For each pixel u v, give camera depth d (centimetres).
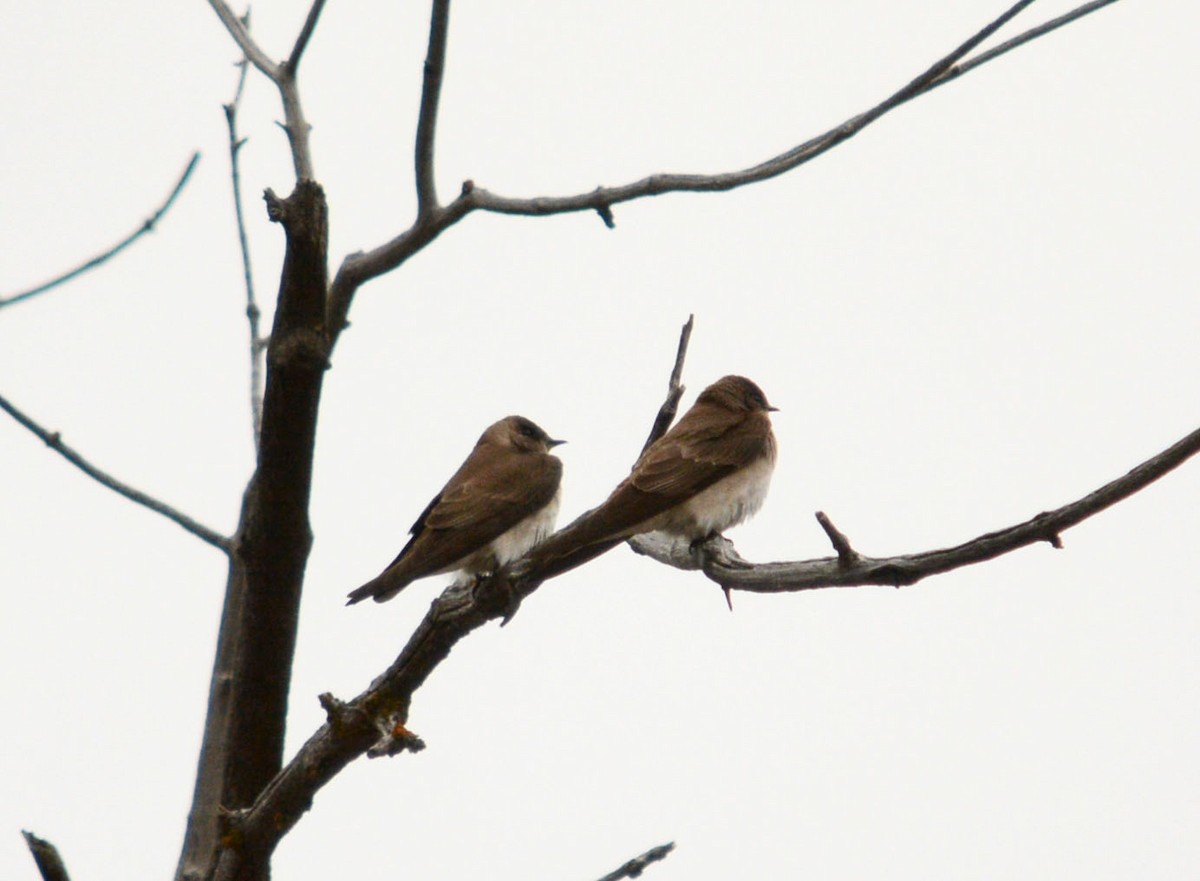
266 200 764
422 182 1123
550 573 1036
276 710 921
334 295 1181
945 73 1019
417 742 911
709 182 1036
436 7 1038
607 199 1062
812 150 1016
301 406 805
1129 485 838
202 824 1112
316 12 1076
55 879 782
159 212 1181
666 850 961
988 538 927
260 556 863
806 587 1163
